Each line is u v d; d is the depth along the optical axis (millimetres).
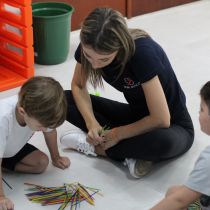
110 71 1824
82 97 2072
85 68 1901
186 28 3672
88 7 3596
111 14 1603
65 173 1989
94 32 1575
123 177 1972
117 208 1791
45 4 3119
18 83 2766
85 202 1818
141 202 1822
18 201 1820
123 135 1917
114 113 2143
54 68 3006
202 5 4180
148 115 1901
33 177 1965
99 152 2072
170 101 1965
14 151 1871
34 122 1631
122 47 1652
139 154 1906
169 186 1917
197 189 1330
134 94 1905
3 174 1981
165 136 1867
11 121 1697
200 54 3201
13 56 2846
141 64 1730
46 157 1987
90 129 2008
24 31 2674
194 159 2088
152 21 3812
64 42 3000
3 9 2771
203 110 1357
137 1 3840
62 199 1832
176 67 3002
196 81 2828
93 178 1962
